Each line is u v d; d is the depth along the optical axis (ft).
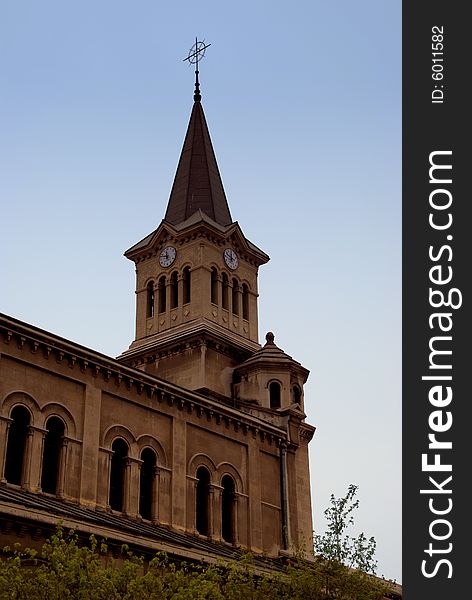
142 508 161.99
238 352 223.71
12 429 143.95
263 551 180.55
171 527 163.73
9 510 117.29
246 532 178.91
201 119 267.80
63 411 151.53
